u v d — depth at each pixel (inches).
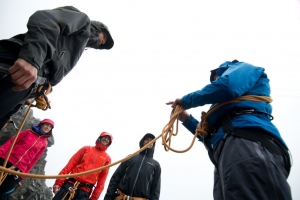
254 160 56.6
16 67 57.0
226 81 73.0
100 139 220.4
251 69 79.7
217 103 79.0
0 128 78.7
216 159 72.0
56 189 196.1
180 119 105.2
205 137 86.0
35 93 74.9
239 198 53.4
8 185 179.5
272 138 63.4
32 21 65.1
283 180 53.9
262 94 77.0
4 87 61.9
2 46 64.9
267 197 51.6
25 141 193.6
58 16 68.8
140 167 191.6
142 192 182.4
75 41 78.3
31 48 59.6
